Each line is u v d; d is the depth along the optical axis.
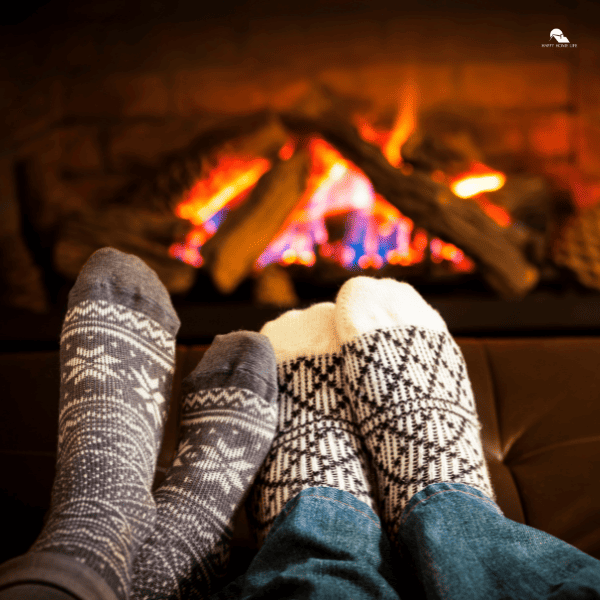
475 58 1.92
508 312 1.21
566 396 0.87
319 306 0.95
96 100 1.94
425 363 0.83
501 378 0.90
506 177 1.81
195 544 0.65
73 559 0.45
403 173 1.60
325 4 1.92
